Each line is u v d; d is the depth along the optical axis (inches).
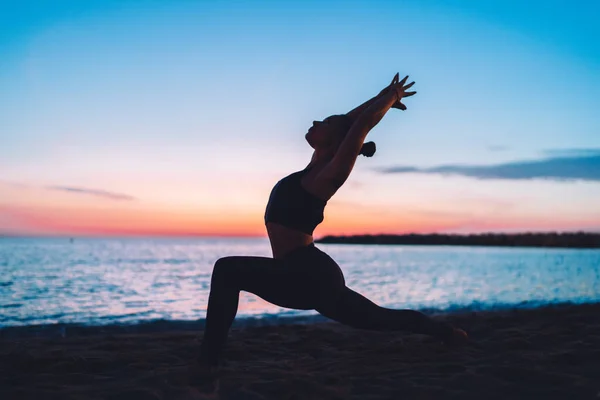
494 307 397.4
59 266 1187.3
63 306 431.5
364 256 2674.7
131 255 2194.9
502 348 147.9
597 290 614.2
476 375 112.5
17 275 857.5
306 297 118.3
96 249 3211.1
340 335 191.6
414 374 118.6
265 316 331.9
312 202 118.0
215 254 2532.0
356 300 126.8
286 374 120.3
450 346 147.9
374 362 136.1
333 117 127.6
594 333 174.4
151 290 601.3
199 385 111.1
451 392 102.3
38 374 126.3
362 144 118.6
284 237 118.3
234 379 115.6
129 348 168.7
